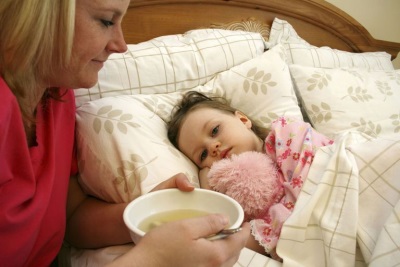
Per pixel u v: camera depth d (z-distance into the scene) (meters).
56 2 0.48
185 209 0.56
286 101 1.28
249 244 0.76
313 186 0.78
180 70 1.24
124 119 0.94
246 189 0.80
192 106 1.14
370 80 1.48
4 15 0.47
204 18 1.55
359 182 0.75
